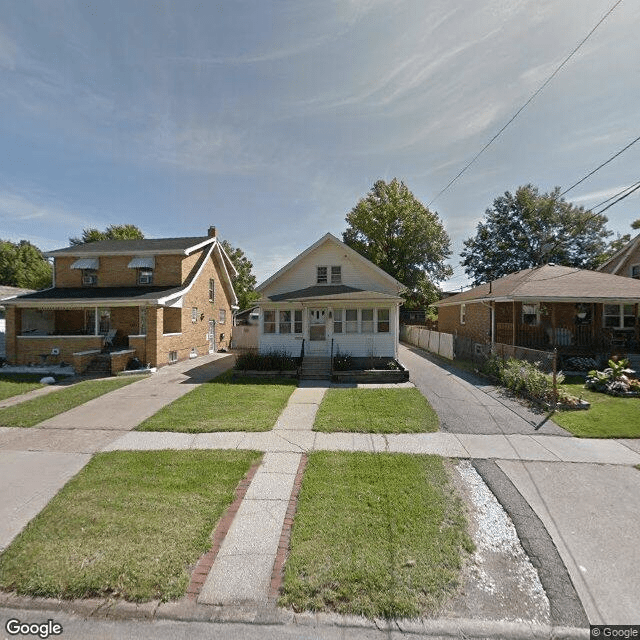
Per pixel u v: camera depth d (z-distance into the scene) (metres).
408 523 3.61
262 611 2.60
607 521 3.70
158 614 2.58
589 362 12.60
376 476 4.66
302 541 3.31
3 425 6.90
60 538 3.36
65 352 13.82
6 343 13.90
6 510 3.90
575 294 13.07
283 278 15.38
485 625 2.51
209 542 3.30
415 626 2.50
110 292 15.55
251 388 10.06
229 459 5.21
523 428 6.60
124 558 3.09
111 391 9.85
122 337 16.84
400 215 31.61
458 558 3.12
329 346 13.88
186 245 17.75
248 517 3.77
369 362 13.73
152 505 3.93
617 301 12.76
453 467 5.00
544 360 10.05
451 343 15.56
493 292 15.80
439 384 10.49
